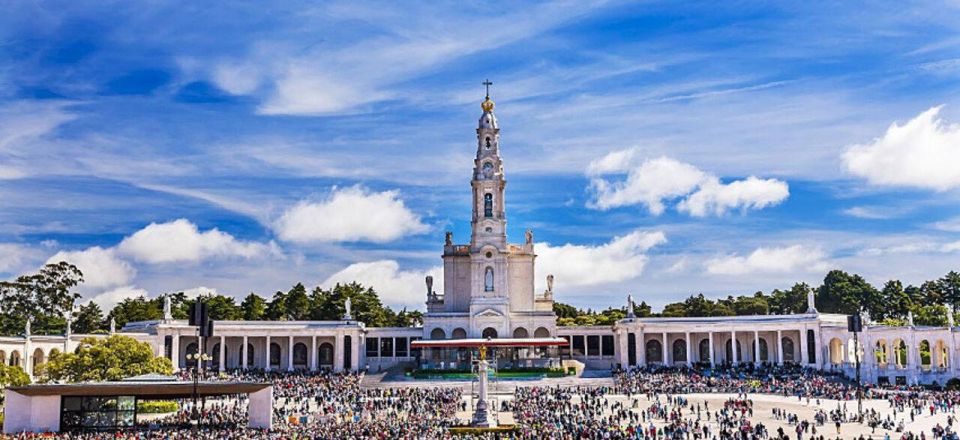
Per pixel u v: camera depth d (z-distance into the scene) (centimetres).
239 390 9788
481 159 18175
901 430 9306
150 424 9888
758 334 17262
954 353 13750
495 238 17850
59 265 18225
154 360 12694
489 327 17462
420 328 17875
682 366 16700
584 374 15800
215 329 16562
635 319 17062
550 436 8694
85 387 9500
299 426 9606
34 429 9444
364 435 8519
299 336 17250
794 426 9875
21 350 13950
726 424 9762
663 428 9744
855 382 14438
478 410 10069
